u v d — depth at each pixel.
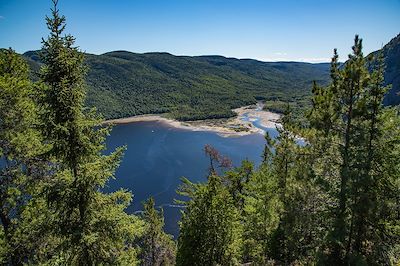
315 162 16.88
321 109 15.80
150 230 34.44
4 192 13.83
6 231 14.05
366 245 15.05
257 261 21.94
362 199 13.76
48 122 11.80
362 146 14.80
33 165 14.37
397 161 14.28
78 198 12.08
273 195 25.36
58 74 11.91
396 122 14.65
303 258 18.64
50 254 14.15
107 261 12.62
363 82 14.52
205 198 20.83
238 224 22.59
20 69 19.19
